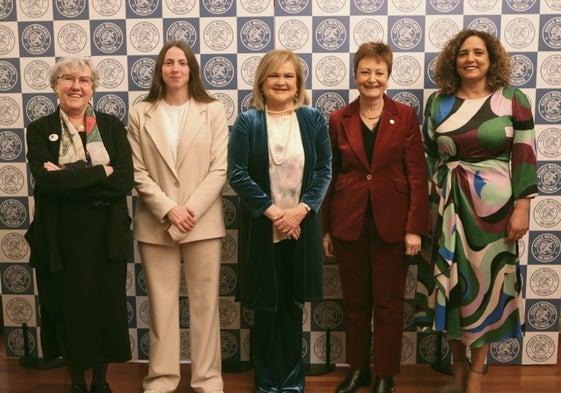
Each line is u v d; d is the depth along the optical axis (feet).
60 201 6.92
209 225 7.49
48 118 7.22
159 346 7.63
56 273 7.04
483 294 7.38
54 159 7.03
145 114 7.53
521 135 7.20
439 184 7.66
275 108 7.39
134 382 8.52
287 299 7.63
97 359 7.12
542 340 9.09
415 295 8.32
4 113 8.96
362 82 7.35
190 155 7.38
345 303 8.02
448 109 7.52
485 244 7.30
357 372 8.12
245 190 7.13
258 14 8.56
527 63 8.55
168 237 7.41
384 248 7.55
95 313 7.06
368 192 7.49
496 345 9.12
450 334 7.48
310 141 7.29
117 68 8.78
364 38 8.55
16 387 8.39
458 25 8.49
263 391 7.82
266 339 7.73
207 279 7.62
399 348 7.80
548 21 8.45
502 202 7.27
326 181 7.33
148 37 8.69
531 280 8.98
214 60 8.68
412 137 7.52
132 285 9.16
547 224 8.87
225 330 9.18
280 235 7.29
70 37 8.75
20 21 8.76
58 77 7.04
